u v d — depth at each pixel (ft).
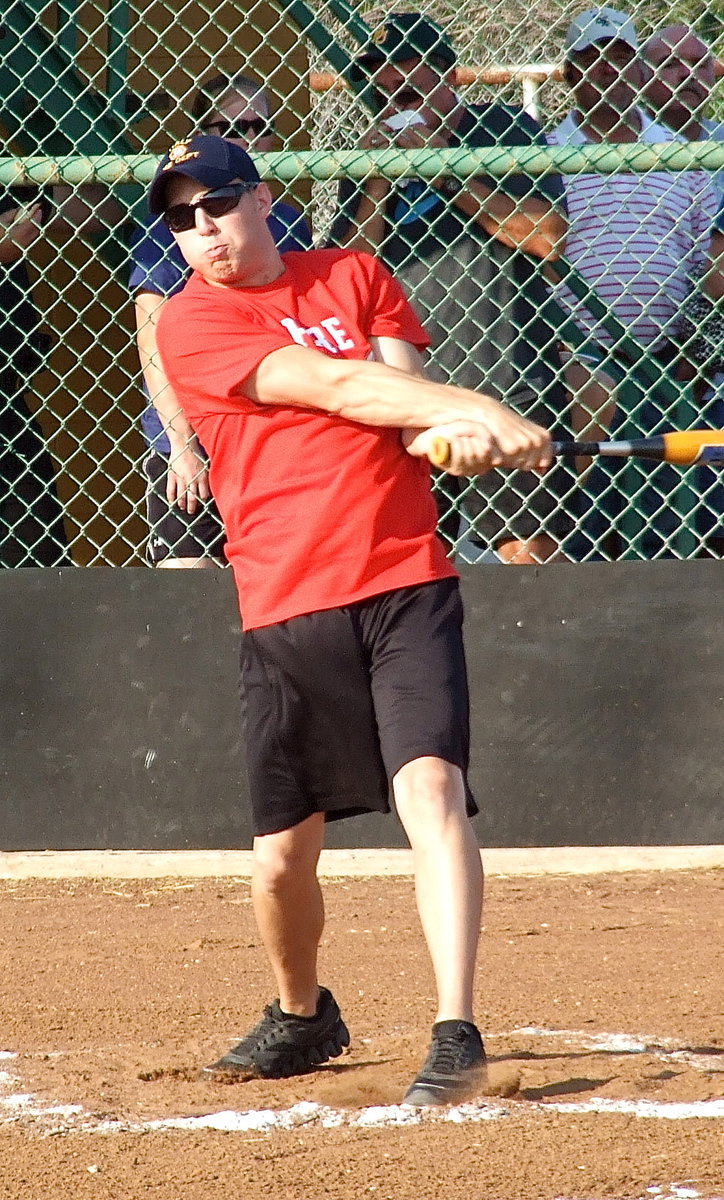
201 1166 29.91
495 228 69.36
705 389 71.82
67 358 87.61
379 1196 27.43
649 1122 31.94
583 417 71.00
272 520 35.35
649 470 70.74
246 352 35.09
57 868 68.44
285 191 69.92
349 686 34.88
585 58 72.02
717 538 71.41
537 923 57.41
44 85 83.10
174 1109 35.04
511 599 68.59
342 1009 45.16
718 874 66.23
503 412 33.68
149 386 69.46
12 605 70.03
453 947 33.32
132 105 88.58
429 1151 30.01
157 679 69.72
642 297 71.10
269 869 36.37
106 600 69.77
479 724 68.85
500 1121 32.12
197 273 37.45
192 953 53.83
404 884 66.03
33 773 70.23
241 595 36.24
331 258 37.70
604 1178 27.91
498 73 75.97
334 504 34.81
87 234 83.66
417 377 36.78
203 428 36.40
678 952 51.83
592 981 47.78
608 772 68.49
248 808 69.56
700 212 72.33
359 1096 35.60
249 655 35.99
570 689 68.49
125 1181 29.17
